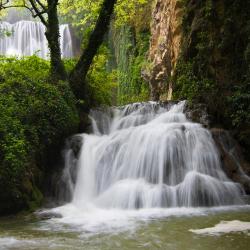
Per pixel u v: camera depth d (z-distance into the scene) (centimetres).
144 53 2380
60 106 1026
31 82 1019
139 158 1000
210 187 897
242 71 1152
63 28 3189
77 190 974
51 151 1020
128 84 2502
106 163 1015
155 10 2114
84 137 1080
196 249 529
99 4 1591
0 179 779
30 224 714
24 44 3005
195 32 1372
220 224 682
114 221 728
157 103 1289
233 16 1214
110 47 2930
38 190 912
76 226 688
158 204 870
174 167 962
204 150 1006
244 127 1094
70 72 1284
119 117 1305
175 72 1487
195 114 1189
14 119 879
